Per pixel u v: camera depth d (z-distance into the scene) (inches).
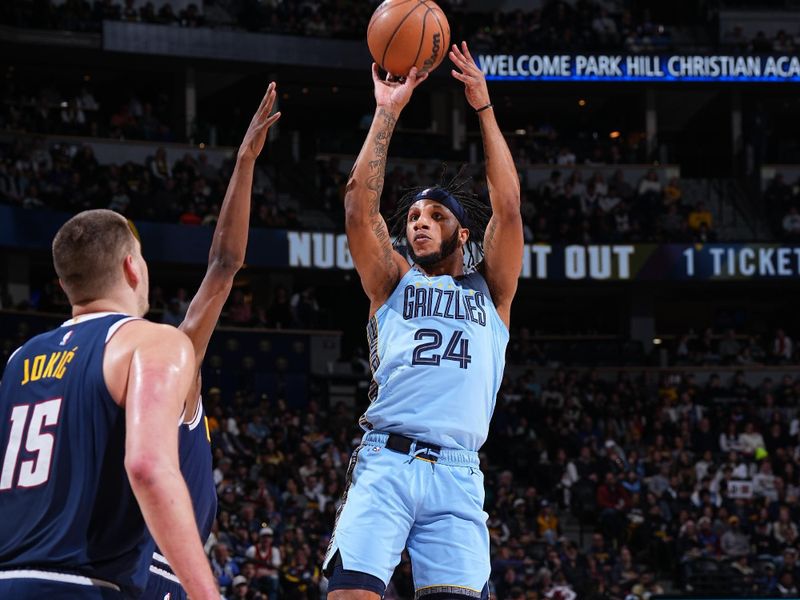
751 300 1162.0
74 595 102.1
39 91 1061.1
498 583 612.1
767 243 999.0
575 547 645.3
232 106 1155.9
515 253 171.2
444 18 173.0
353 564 153.1
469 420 160.1
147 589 126.2
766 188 1090.1
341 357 1046.4
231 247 144.9
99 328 110.6
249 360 898.7
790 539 699.4
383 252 166.2
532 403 843.4
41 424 107.7
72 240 114.5
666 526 697.6
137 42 994.7
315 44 1043.3
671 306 1191.6
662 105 1176.8
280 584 543.5
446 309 163.2
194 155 995.9
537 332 1111.6
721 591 646.5
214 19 1114.1
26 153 894.4
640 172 1083.3
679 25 1206.3
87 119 1039.6
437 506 157.1
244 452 695.7
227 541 564.7
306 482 674.8
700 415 865.5
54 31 976.3
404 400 159.0
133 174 917.2
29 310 808.3
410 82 170.9
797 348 998.4
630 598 616.4
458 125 1131.9
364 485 157.8
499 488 708.7
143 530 107.1
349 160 1062.4
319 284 1056.8
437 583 155.9
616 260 989.8
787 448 802.2
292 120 1183.6
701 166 1238.3
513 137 1144.2
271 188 997.2
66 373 108.7
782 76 1075.3
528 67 1061.8
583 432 816.9
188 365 106.0
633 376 968.3
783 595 622.8
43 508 105.0
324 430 783.1
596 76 1066.7
